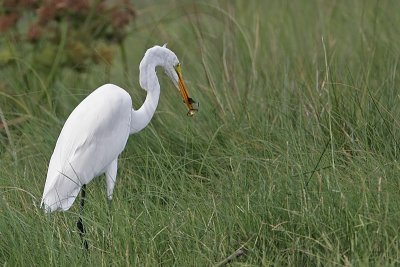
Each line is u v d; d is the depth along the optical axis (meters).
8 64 15.28
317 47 15.15
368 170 10.66
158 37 16.73
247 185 10.91
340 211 9.78
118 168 12.48
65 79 15.72
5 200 10.91
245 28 16.03
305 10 17.48
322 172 10.50
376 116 12.12
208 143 12.59
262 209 10.18
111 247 9.99
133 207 11.22
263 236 9.78
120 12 15.68
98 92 11.29
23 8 15.38
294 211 9.84
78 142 10.91
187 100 11.83
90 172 10.97
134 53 18.58
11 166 12.68
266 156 11.77
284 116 12.73
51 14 15.11
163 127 13.20
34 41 15.32
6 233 10.38
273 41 15.76
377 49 15.00
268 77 14.19
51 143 13.12
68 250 10.10
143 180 11.74
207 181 11.87
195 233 10.05
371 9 17.03
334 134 12.07
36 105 14.51
